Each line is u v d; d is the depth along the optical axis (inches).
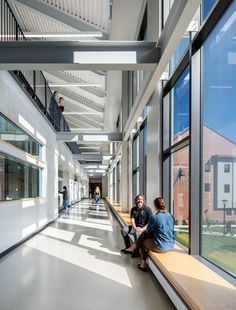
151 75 184.9
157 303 118.4
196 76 144.3
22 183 256.5
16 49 161.9
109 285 139.7
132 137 407.8
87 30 318.7
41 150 337.1
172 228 157.0
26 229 257.6
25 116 254.1
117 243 243.0
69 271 162.7
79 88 542.0
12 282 144.6
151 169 227.6
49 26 346.0
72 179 765.3
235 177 119.2
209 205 141.7
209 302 89.9
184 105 182.1
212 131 137.2
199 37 139.4
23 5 295.0
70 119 762.2
